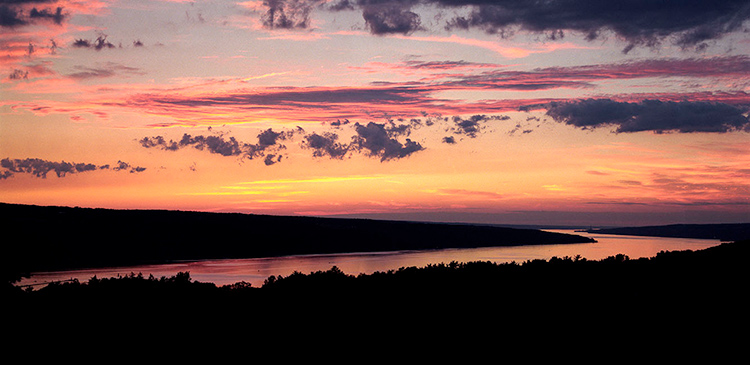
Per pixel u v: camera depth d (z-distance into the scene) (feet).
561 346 112.16
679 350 106.52
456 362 105.70
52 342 107.65
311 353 109.91
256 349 111.45
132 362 102.22
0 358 98.99
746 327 115.55
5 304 124.88
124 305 130.93
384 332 122.62
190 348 109.91
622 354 106.32
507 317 130.93
